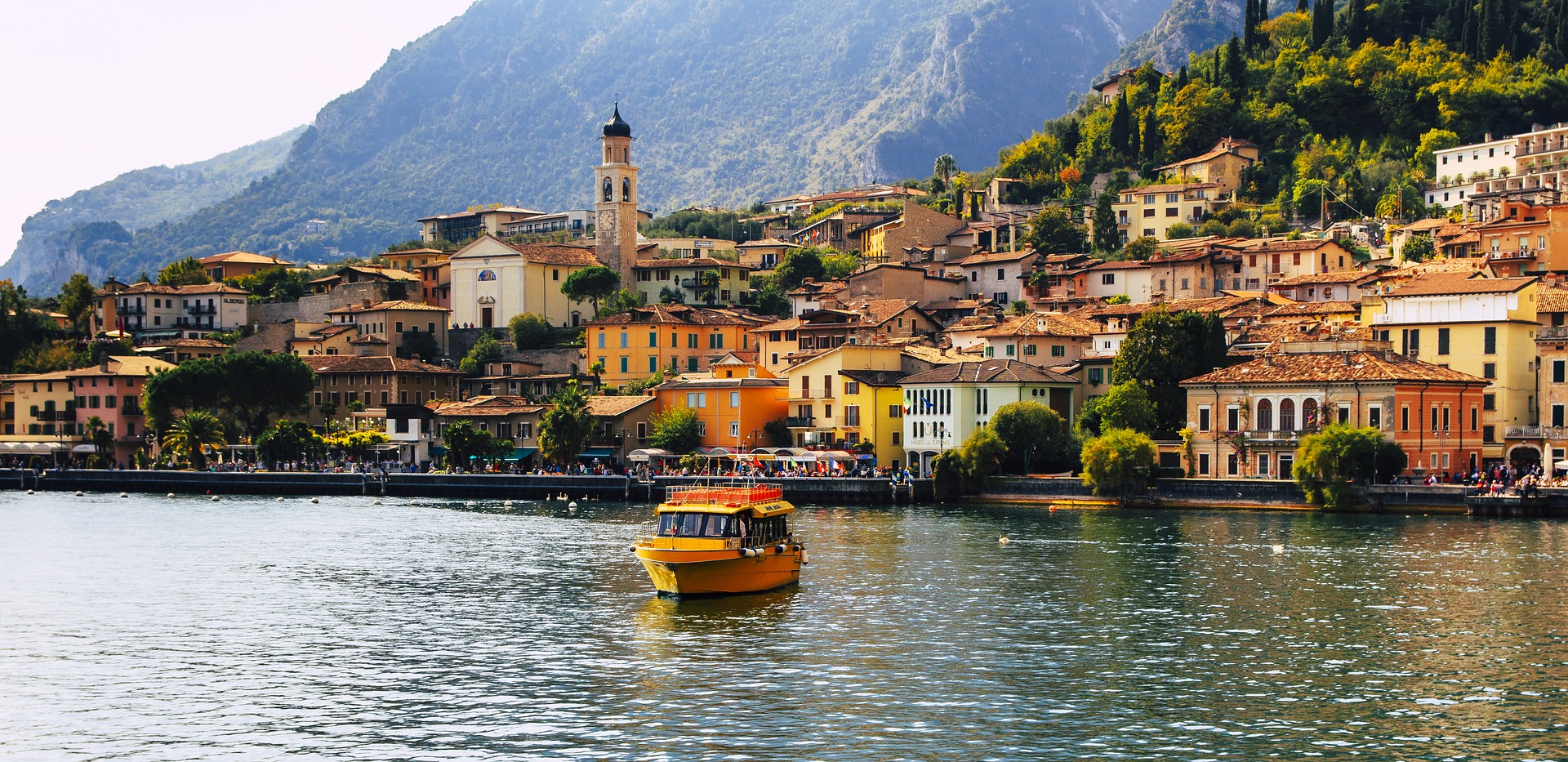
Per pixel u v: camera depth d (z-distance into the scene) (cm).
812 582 10606
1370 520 14100
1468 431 15862
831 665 7900
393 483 19600
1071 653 8156
